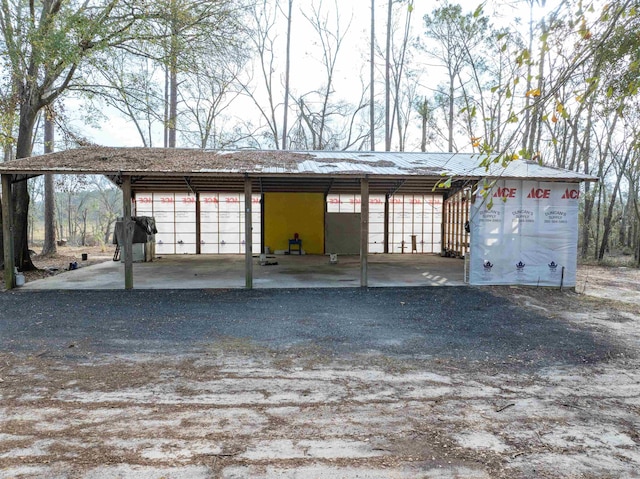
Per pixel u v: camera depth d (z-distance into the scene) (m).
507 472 2.36
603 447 2.65
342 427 2.88
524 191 9.05
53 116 12.74
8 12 9.52
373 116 24.58
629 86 2.49
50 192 16.83
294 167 9.16
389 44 23.61
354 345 4.92
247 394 3.46
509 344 5.01
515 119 2.36
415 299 7.82
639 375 4.00
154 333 5.39
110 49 10.05
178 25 10.59
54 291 8.38
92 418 2.99
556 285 9.15
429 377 3.89
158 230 17.80
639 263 15.15
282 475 2.30
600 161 17.94
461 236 15.74
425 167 9.76
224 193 17.88
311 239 18.31
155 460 2.43
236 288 8.80
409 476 2.30
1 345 4.80
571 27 2.26
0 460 2.41
